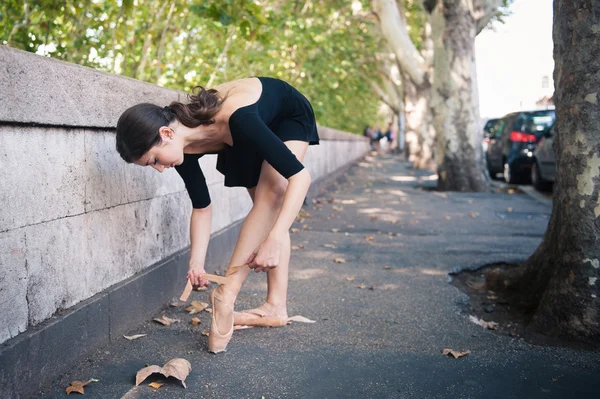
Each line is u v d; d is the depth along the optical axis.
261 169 3.30
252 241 3.29
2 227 2.59
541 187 13.91
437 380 3.05
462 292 4.99
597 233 3.63
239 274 3.33
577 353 3.47
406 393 2.89
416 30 32.44
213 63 10.14
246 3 7.25
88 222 3.32
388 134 58.91
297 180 2.85
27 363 2.71
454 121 14.20
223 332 3.33
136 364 3.18
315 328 3.89
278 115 3.24
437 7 14.20
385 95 43.38
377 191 13.98
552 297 3.82
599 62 3.67
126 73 7.14
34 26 5.63
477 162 14.30
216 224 5.58
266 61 11.97
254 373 3.10
